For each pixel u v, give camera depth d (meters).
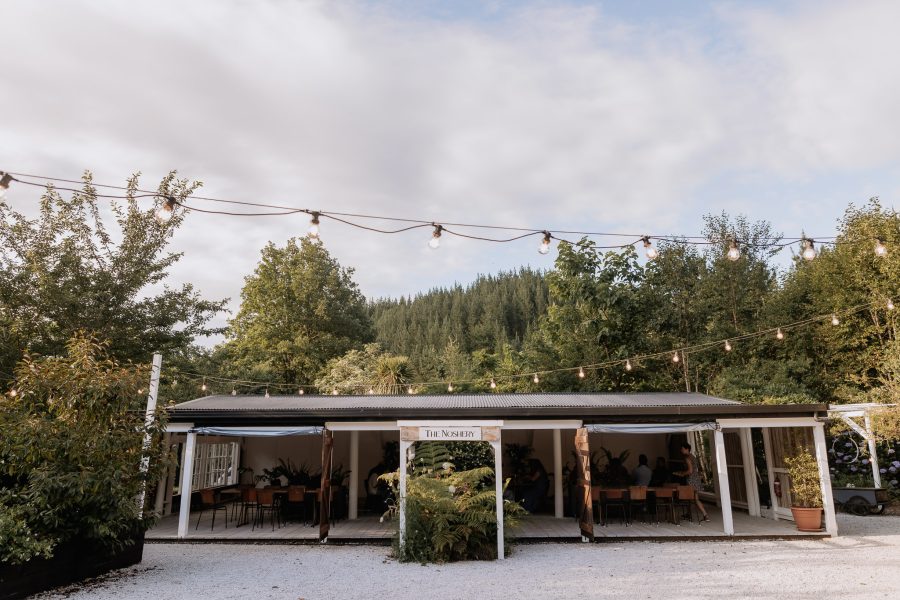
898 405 14.17
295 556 9.08
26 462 7.05
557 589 6.74
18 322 13.52
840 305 18.30
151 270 15.94
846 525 11.94
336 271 35.41
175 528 11.53
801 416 10.66
